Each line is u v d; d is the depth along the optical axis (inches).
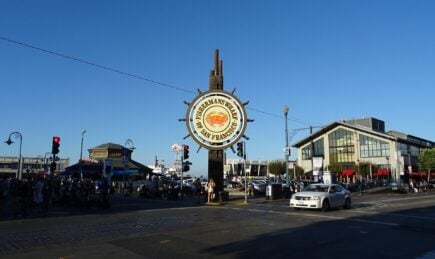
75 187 994.1
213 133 1175.0
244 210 890.7
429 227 610.5
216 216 742.5
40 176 904.9
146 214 782.5
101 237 480.1
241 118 1180.5
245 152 1227.9
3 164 3742.6
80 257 363.9
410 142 3563.0
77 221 653.3
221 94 1185.4
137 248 409.1
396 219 717.3
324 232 536.4
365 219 708.7
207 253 386.9
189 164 1390.3
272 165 3737.7
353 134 3486.7
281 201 1269.7
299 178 3053.6
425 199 1402.6
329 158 3585.1
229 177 3307.1
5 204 1008.9
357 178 2935.5
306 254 388.8
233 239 469.1
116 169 2046.0
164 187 1440.7
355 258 375.2
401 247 434.3
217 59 1256.2
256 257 372.5
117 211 856.3
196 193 1536.7
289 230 550.6
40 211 838.5
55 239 464.1
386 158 3287.4
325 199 878.4
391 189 2097.7
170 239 465.4
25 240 456.8
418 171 3476.9
